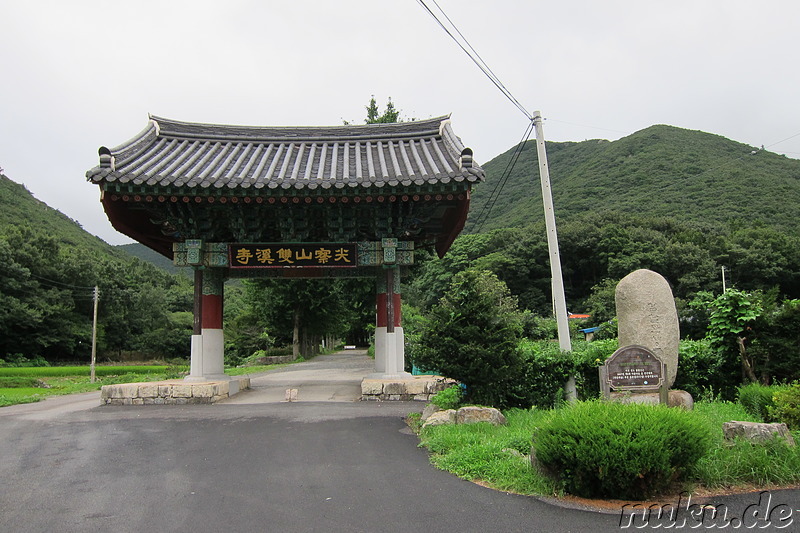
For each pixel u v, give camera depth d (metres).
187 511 5.87
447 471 7.18
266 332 52.09
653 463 5.68
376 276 15.62
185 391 13.15
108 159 12.38
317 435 9.36
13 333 53.03
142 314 70.56
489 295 10.73
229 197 12.81
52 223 92.31
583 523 5.41
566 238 64.94
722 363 11.74
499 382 10.59
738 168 76.81
